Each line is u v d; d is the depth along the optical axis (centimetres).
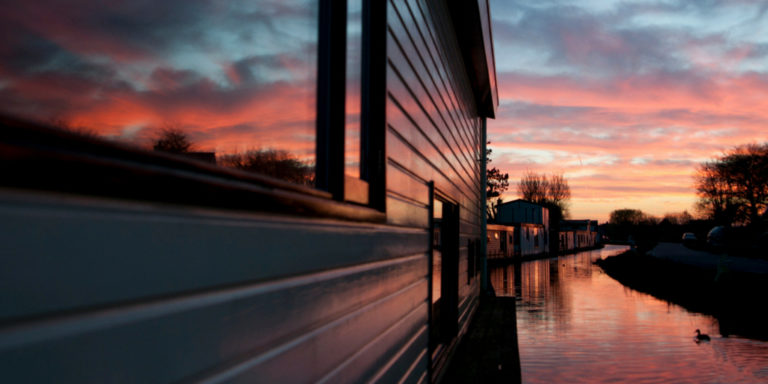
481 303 937
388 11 236
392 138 246
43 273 61
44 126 63
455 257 530
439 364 422
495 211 5194
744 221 4828
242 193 104
